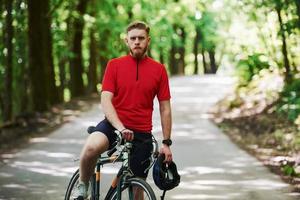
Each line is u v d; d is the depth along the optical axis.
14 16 21.39
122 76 5.82
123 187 5.74
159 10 36.97
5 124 16.86
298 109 14.49
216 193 8.70
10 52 18.44
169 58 55.69
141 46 5.77
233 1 19.31
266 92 18.52
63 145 13.72
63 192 8.81
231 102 20.25
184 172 10.37
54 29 26.70
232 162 11.34
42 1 20.72
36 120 18.27
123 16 32.28
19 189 9.01
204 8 29.58
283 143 12.63
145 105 5.88
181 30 53.44
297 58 18.73
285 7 14.32
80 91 29.06
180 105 23.12
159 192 8.80
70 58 29.53
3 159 11.86
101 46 33.47
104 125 5.84
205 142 14.09
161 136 14.93
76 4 26.42
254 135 14.49
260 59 16.70
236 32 19.22
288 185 9.21
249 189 8.95
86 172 5.91
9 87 18.59
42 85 20.58
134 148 5.85
